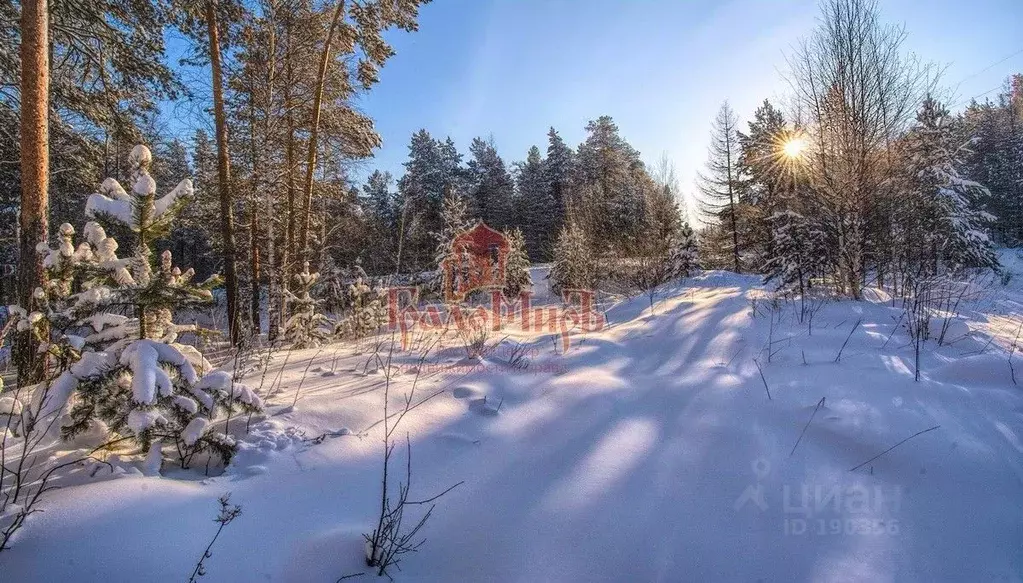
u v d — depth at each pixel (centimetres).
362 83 1354
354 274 1450
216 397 303
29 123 554
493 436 357
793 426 351
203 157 1228
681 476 303
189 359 315
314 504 258
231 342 789
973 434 319
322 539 229
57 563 195
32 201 553
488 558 230
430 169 3350
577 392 442
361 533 238
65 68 839
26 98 555
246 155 1197
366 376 490
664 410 404
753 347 532
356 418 364
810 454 318
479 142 4331
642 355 609
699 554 236
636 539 246
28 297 540
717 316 701
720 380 452
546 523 258
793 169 964
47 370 479
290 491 266
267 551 219
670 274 1656
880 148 753
